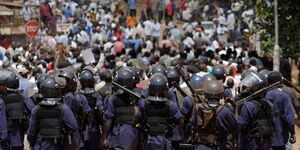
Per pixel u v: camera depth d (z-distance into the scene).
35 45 42.59
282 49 29.84
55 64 27.44
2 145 15.89
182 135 15.73
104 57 33.38
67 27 51.31
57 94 14.46
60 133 14.26
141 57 36.41
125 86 15.78
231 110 13.90
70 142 14.38
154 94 15.19
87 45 49.56
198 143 13.70
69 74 17.08
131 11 64.56
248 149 14.84
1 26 48.31
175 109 15.16
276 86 15.02
